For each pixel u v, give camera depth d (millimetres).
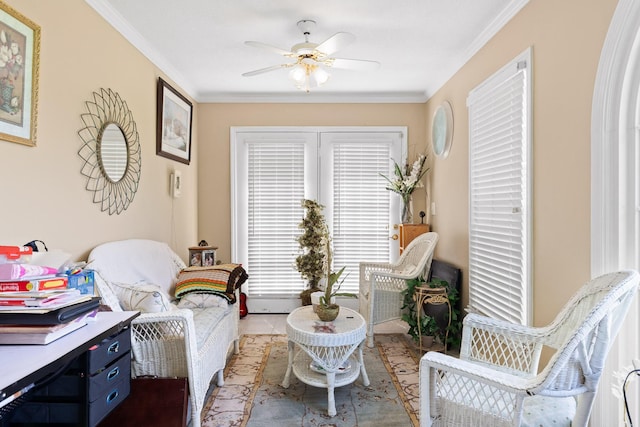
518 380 1363
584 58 1775
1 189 1627
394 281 3527
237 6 2422
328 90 4254
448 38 2902
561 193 1953
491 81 2672
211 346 2332
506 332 1806
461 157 3316
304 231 4414
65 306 1300
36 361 1100
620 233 1615
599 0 1679
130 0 2338
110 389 1466
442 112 3752
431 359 1521
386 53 3197
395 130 4488
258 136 4477
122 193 2658
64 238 2039
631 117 1605
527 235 2234
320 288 4273
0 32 1585
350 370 2512
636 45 1535
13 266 1261
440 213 3906
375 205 4496
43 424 1363
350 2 2383
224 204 4469
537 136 2162
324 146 4488
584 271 1788
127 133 2725
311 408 2334
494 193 2678
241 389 2580
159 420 1873
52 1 1929
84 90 2213
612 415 1632
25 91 1730
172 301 2885
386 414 2266
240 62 3396
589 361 1329
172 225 3629
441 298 2994
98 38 2354
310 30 2748
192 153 4242
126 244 2555
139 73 2920
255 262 4477
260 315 4398
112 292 1979
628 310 1527
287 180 4473
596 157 1685
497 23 2594
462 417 1500
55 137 1963
